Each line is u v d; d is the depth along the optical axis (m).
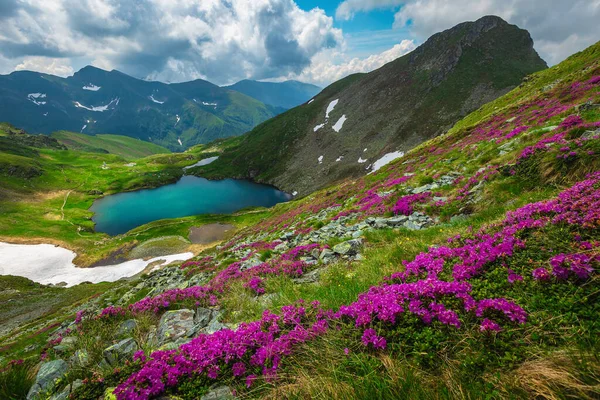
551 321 3.55
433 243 8.84
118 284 64.31
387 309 4.35
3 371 5.75
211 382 4.50
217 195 177.25
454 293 4.61
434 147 46.53
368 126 189.25
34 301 56.62
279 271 10.78
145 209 153.25
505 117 39.94
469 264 5.55
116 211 150.75
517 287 4.43
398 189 23.78
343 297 6.16
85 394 4.54
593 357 2.85
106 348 6.80
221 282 12.14
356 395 3.34
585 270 3.99
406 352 3.84
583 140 10.70
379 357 3.88
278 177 198.12
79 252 94.62
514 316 3.73
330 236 16.91
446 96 173.00
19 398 5.25
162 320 8.37
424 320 4.09
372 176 48.12
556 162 10.66
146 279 33.97
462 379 3.23
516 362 3.27
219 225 107.75
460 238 7.43
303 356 4.36
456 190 15.51
